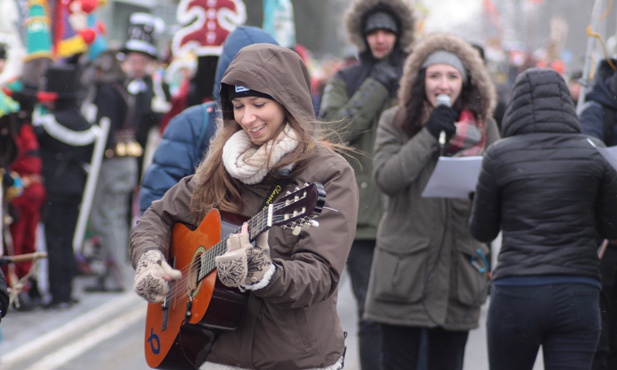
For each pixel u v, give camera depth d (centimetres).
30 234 1905
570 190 1049
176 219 853
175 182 1087
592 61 1398
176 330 802
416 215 1212
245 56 782
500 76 3406
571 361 1048
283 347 773
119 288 2184
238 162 784
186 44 1580
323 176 779
